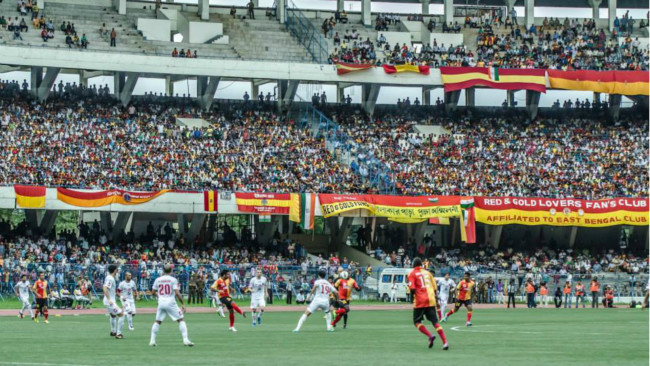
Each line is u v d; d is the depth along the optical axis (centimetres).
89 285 5938
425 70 9038
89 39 8681
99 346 2764
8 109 7956
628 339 3122
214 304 6147
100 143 7881
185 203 7312
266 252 7681
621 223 8062
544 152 8938
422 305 2616
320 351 2548
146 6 9525
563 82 9194
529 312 5803
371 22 10156
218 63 8519
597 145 9081
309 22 9600
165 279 2775
